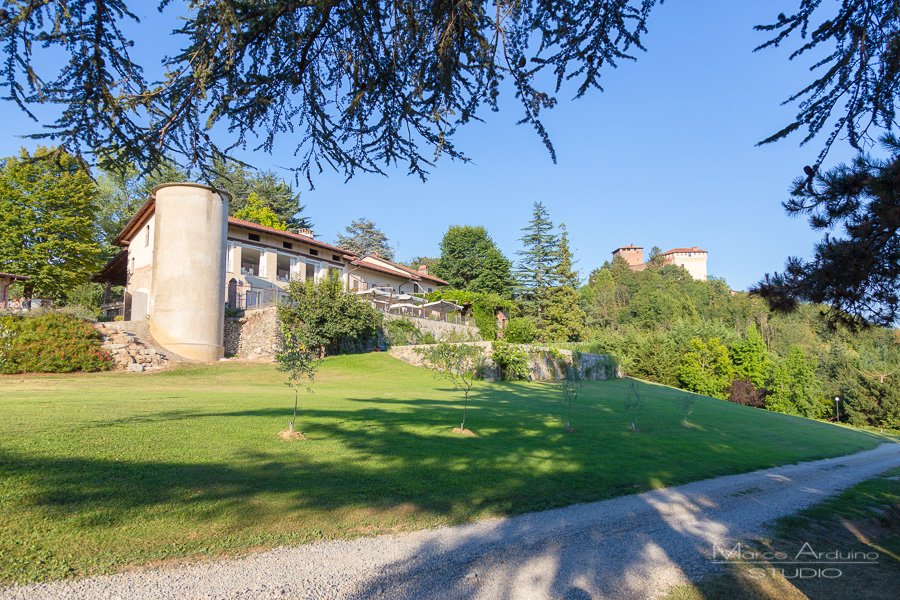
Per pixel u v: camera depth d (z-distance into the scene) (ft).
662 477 36.58
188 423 34.73
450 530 22.16
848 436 92.89
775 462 50.34
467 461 33.88
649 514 27.50
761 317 269.85
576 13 16.51
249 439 32.60
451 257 226.99
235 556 17.61
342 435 37.32
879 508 34.22
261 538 19.15
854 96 18.53
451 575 17.75
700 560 21.45
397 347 104.99
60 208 107.86
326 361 94.07
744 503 32.14
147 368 75.15
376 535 20.75
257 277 121.90
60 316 73.87
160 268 86.43
